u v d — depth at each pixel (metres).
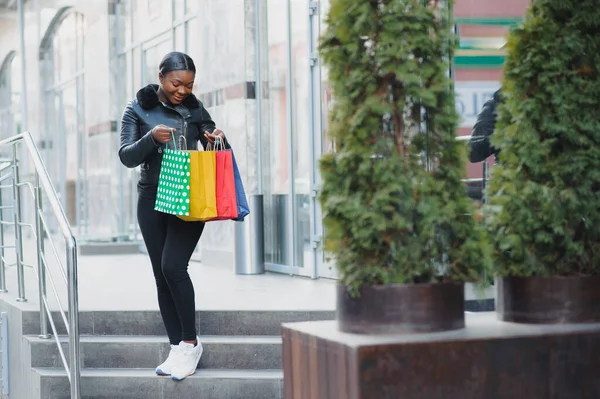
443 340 5.07
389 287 5.25
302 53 13.15
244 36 14.13
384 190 5.23
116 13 20.55
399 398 4.98
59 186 25.95
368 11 5.26
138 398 8.09
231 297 10.31
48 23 25.38
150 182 7.75
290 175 13.48
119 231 20.44
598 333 5.37
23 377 9.09
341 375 5.07
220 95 14.98
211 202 7.36
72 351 7.71
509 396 5.18
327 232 5.40
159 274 7.96
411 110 5.38
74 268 7.74
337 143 5.42
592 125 5.72
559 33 5.73
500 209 5.77
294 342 5.55
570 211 5.71
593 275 5.73
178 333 8.11
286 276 13.35
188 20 16.81
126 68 20.39
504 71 5.86
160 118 7.76
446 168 5.39
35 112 27.33
